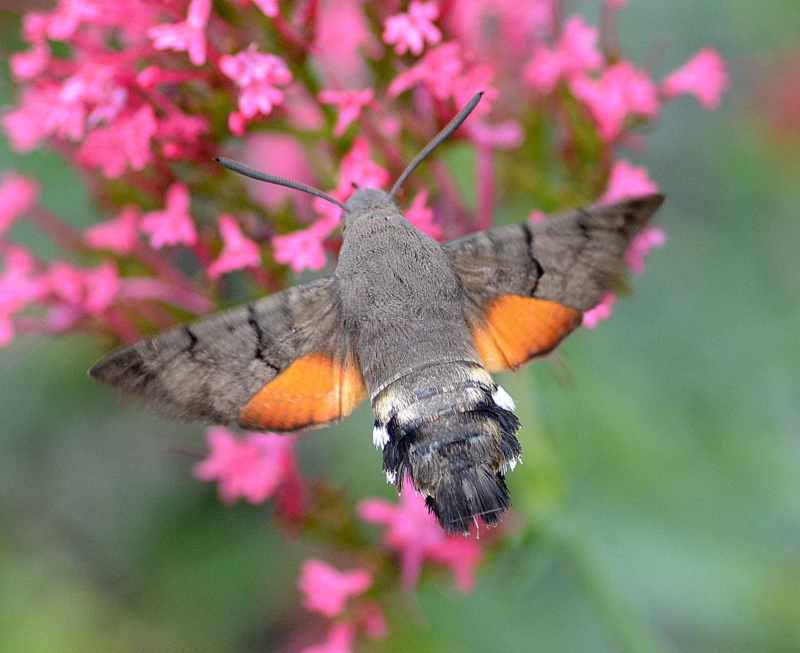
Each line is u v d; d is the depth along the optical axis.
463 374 0.31
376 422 0.31
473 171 0.35
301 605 0.38
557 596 0.38
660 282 0.40
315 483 0.35
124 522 0.39
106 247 0.35
